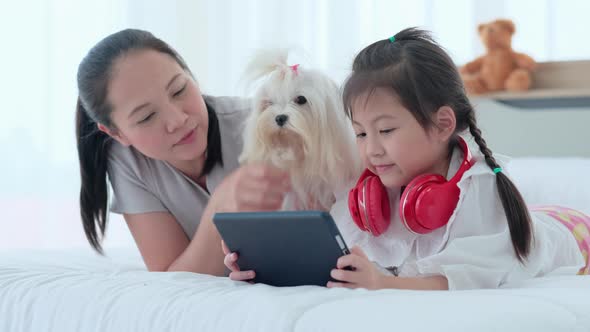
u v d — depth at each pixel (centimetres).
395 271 119
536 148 235
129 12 277
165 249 146
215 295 91
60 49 274
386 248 120
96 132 147
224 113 148
